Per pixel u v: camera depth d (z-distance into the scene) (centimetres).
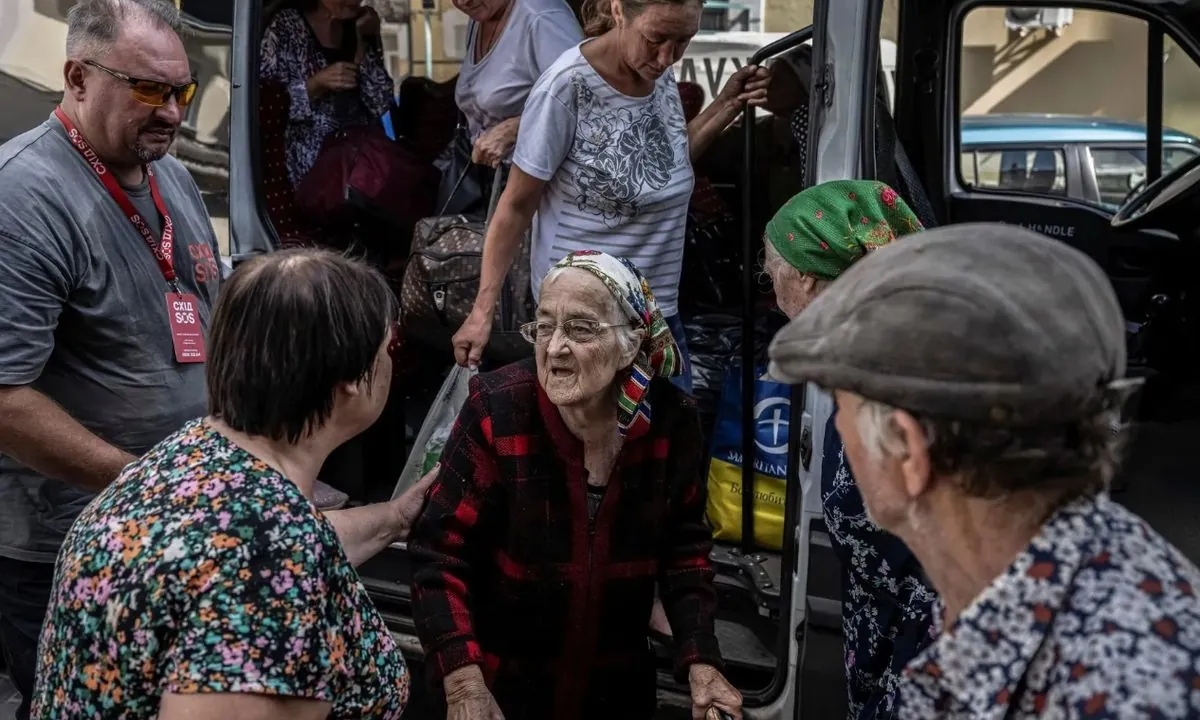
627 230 243
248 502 122
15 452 196
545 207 247
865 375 90
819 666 210
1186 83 340
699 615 204
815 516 206
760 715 226
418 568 195
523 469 191
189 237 228
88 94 200
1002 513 94
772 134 313
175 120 207
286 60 329
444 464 196
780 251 177
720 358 290
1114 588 87
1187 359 296
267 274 131
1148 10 339
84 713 119
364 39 360
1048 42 358
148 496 124
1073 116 361
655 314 190
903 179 295
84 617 119
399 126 386
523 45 272
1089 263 92
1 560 222
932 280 88
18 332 191
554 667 200
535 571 194
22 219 192
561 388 182
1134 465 280
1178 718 80
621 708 208
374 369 139
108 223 207
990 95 371
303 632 118
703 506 208
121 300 209
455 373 256
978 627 90
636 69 228
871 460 98
